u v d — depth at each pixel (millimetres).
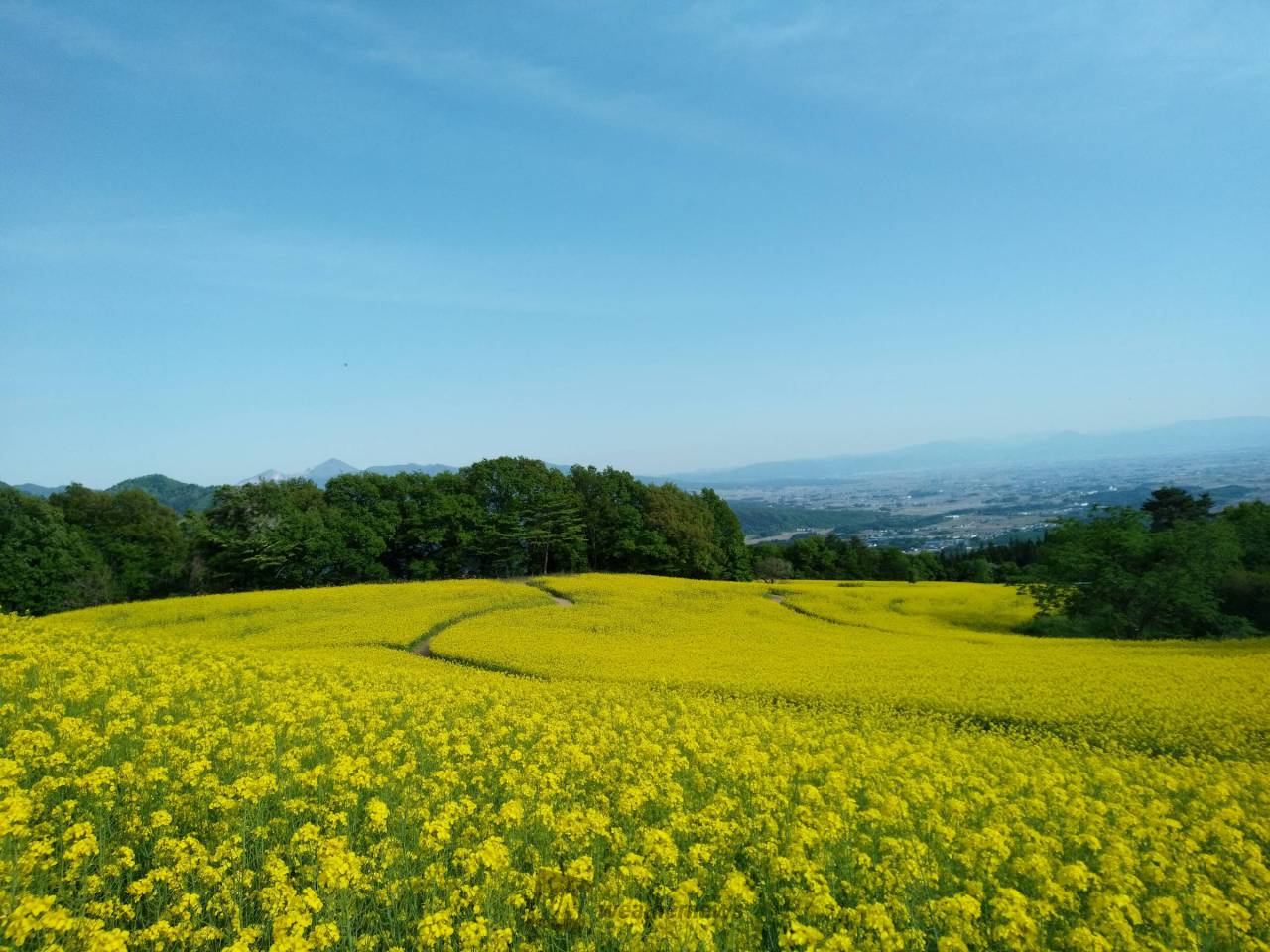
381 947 7109
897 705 23922
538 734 15742
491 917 7125
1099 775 14938
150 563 79875
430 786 10586
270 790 9617
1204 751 19531
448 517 79562
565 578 65188
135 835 8344
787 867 8211
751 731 18172
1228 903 8273
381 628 37969
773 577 98750
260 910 7418
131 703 13086
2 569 62812
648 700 22922
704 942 6668
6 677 14016
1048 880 8625
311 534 70750
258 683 18109
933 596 63938
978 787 13562
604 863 9031
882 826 10758
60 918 5801
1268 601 48156
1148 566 49156
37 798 8688
